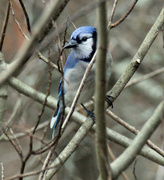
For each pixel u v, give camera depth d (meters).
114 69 16.50
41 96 9.80
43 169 6.45
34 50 6.38
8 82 9.11
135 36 16.84
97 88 5.68
